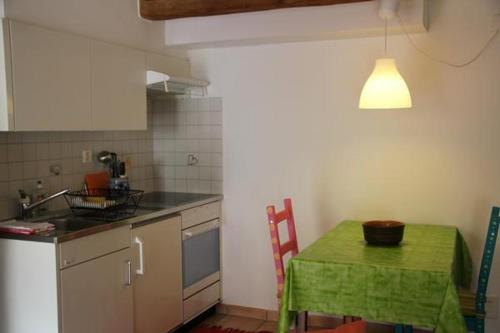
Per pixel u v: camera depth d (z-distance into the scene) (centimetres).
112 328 288
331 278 240
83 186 351
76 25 305
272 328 377
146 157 420
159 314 332
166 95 411
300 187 380
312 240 379
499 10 320
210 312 405
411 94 343
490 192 330
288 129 380
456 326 218
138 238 308
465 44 328
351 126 361
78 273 264
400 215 352
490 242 275
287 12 340
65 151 336
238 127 396
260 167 392
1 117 258
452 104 334
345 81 360
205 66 404
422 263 240
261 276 397
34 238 254
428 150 342
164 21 382
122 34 343
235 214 403
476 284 337
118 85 331
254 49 386
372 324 360
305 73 371
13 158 299
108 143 376
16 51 260
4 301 267
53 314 253
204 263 385
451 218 340
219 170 405
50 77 280
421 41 338
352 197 365
